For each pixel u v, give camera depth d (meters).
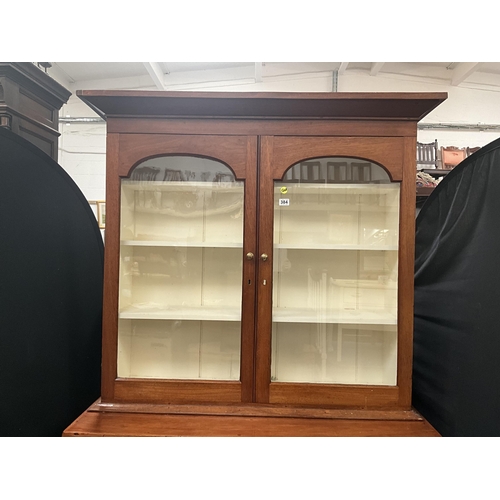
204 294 1.15
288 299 1.12
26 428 1.09
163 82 2.69
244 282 1.02
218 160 1.03
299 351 1.09
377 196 1.10
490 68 2.57
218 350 1.10
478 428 0.99
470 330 1.03
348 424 0.96
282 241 1.11
